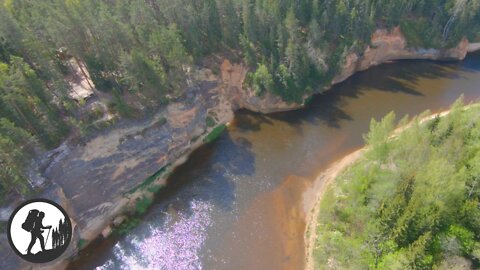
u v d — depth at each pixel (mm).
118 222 55156
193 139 68500
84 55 58000
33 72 50188
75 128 54281
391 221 42875
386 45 90562
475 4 88938
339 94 81750
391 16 88250
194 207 57344
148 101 61469
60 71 60125
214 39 74812
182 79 66812
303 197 58188
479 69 90750
